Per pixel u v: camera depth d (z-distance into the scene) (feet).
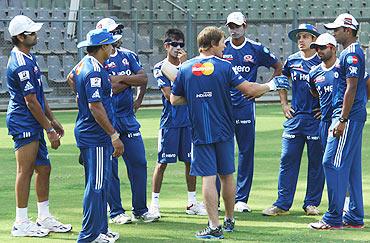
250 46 36.32
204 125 28.68
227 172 29.43
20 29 29.27
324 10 112.06
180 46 33.63
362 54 29.73
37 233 30.01
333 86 30.40
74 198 38.27
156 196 33.63
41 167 30.50
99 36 27.61
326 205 36.17
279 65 36.60
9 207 36.04
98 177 27.73
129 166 32.68
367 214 33.65
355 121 30.09
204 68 28.60
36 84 29.63
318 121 33.65
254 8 109.60
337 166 30.14
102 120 27.30
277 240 28.81
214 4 108.37
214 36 28.81
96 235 27.86
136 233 30.50
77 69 27.91
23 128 29.55
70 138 61.98
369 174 44.42
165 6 103.40
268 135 63.05
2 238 29.73
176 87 29.19
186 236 29.81
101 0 101.09
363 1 113.91
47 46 92.22
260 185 41.52
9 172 46.52
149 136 62.64
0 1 96.53
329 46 31.55
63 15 96.94
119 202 32.60
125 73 32.76
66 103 87.71
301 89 33.96
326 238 29.04
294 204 36.55
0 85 86.79
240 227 31.35
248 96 28.91
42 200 30.73
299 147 34.04
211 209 29.12
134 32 94.38
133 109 33.65
